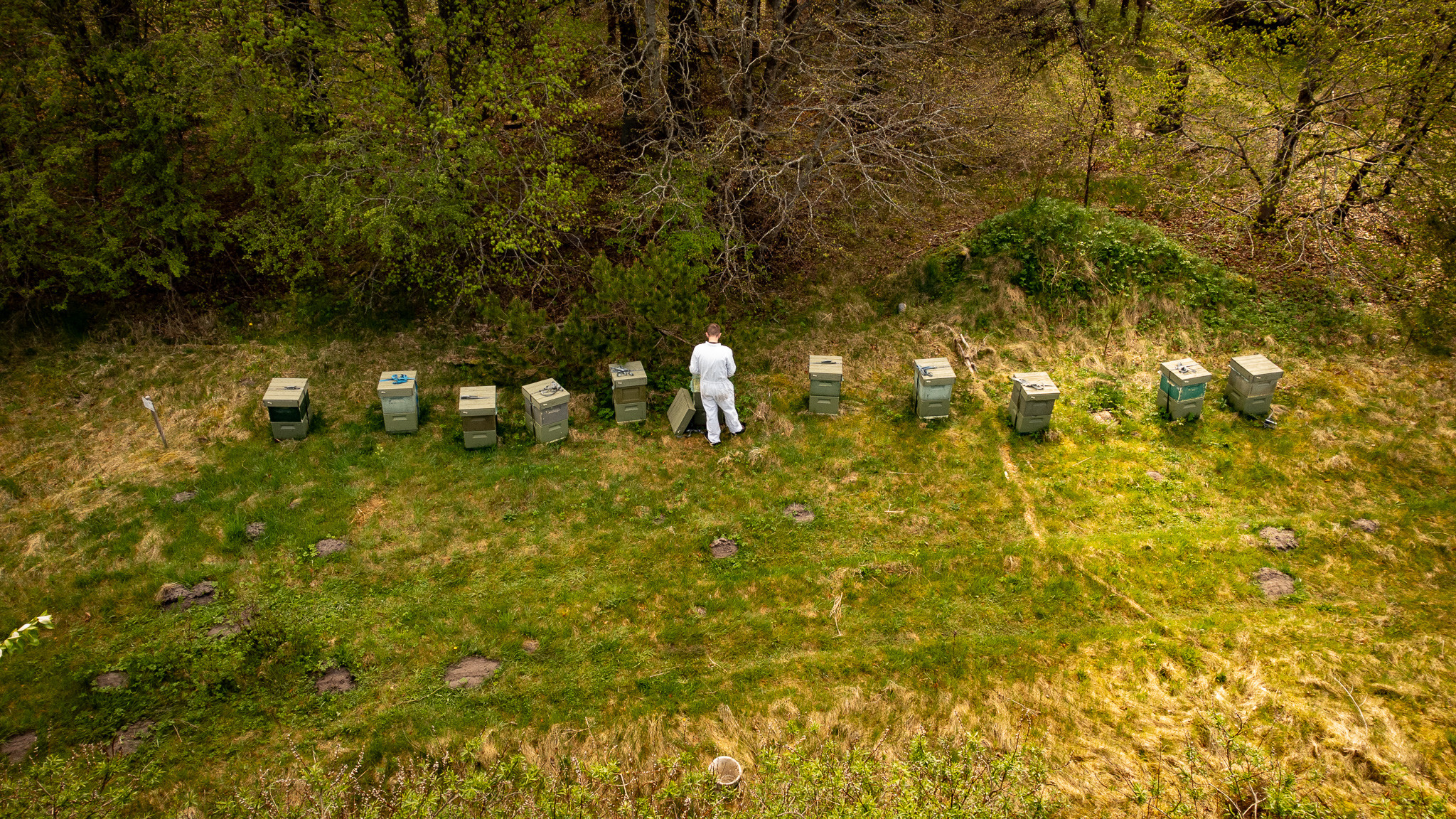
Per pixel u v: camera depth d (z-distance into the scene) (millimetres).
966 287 14812
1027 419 11898
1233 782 7516
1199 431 12016
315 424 12031
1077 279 14445
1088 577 9750
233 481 10891
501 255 15062
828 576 9836
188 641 8789
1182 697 8422
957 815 6984
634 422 12352
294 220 13406
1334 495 10812
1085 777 7730
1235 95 14914
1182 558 9961
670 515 10711
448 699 8375
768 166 14984
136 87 12250
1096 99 16078
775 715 8266
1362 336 13328
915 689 8570
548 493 10977
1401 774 7566
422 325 14250
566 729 8109
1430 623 9016
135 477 10875
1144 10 19109
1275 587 9578
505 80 12938
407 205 12562
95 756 7672
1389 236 15438
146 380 12672
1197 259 14594
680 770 7773
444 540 10211
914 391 12891
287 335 13758
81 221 13219
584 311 13203
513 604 9398
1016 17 19625
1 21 11922
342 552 9969
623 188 16141
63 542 9891
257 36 12023
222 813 7293
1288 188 14594
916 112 15609
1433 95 12969
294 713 8188
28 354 12945
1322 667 8609
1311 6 14508
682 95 15547
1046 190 17219
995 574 9828
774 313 14906
